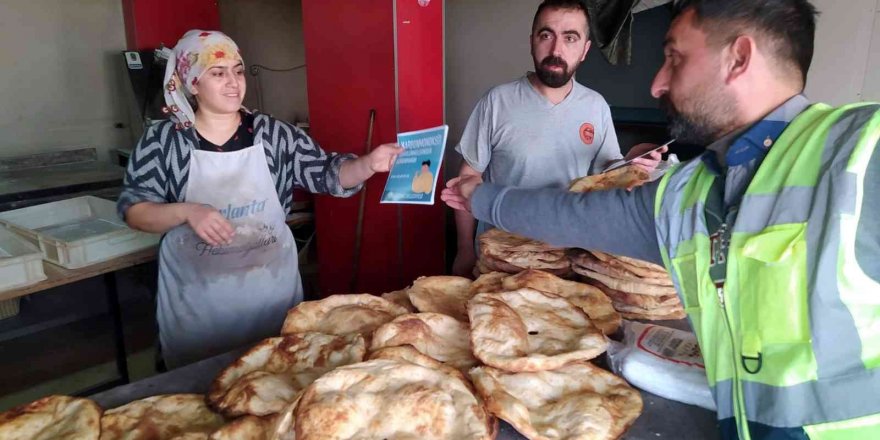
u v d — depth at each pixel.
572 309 1.39
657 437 1.07
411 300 1.50
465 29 4.80
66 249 2.50
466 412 0.96
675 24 1.00
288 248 2.21
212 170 1.98
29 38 4.20
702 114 0.99
